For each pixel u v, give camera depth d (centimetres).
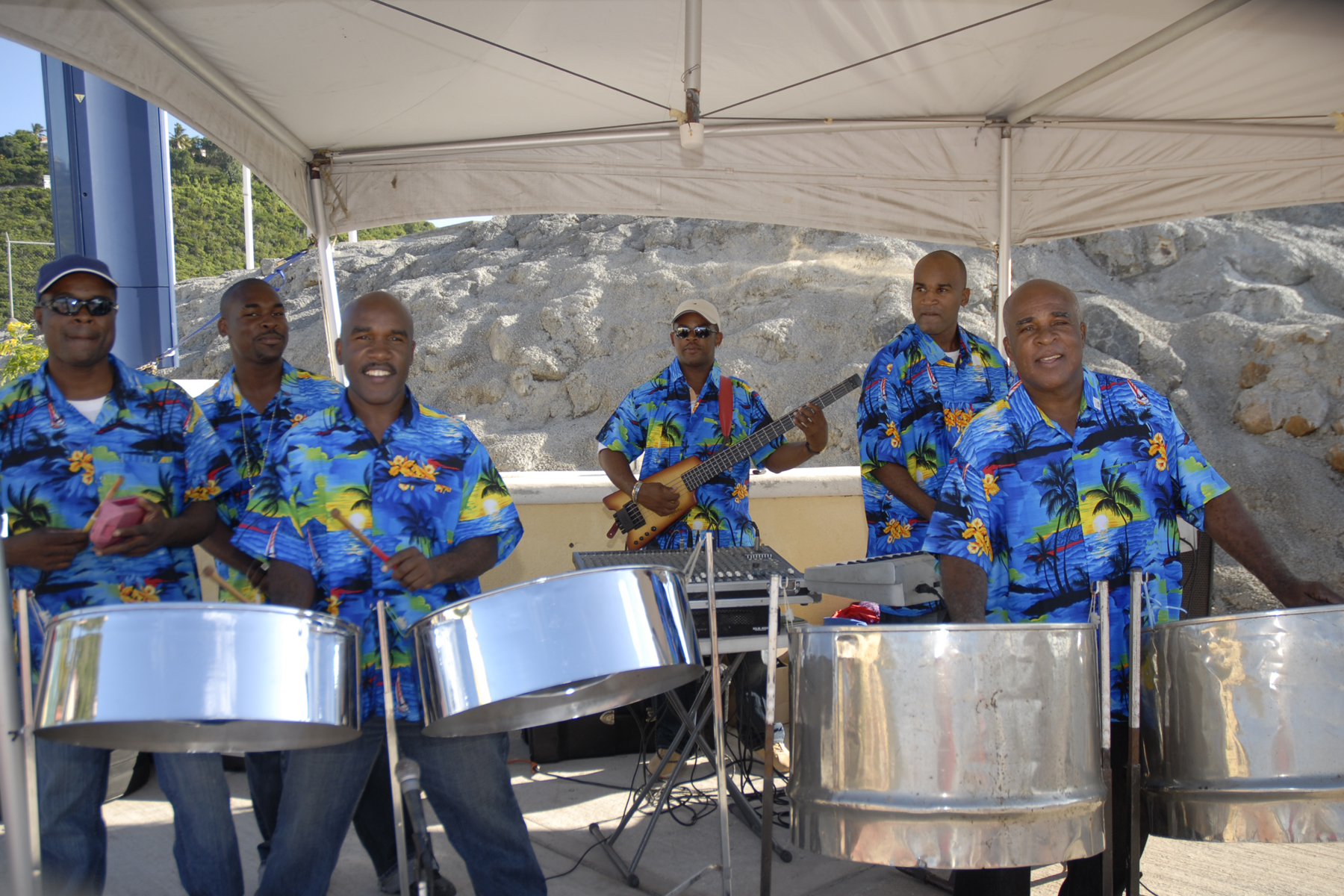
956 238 360
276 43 265
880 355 273
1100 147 345
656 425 308
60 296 185
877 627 142
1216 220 995
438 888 219
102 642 136
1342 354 801
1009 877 173
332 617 149
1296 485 750
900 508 266
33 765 148
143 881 237
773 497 399
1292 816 145
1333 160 336
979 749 138
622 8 256
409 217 345
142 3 242
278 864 168
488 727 176
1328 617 147
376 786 218
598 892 228
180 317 1225
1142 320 902
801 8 261
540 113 320
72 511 190
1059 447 177
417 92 299
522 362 969
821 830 146
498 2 251
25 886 145
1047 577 175
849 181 349
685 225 1119
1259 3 260
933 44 283
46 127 456
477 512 188
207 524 198
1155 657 158
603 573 157
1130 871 156
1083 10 263
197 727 158
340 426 181
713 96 315
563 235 1159
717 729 182
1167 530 180
